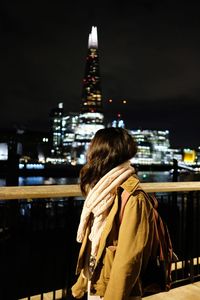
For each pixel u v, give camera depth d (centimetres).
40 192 299
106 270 188
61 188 321
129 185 191
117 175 193
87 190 206
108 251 188
